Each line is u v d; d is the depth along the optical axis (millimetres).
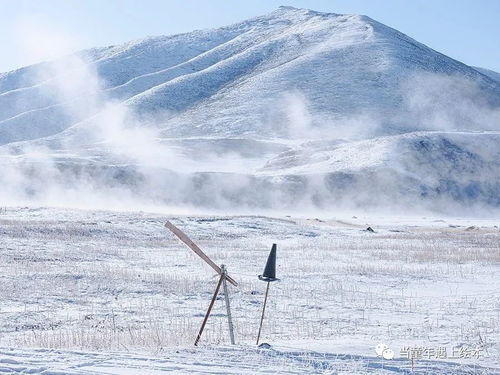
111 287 18906
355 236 49156
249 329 12367
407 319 14031
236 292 18594
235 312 15203
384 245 39000
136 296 17641
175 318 14148
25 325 13016
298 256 30938
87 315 14391
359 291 19281
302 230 50812
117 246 34125
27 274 20750
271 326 12844
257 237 46000
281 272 23875
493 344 10164
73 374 6043
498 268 26484
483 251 34938
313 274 23328
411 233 53344
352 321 13766
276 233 48281
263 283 20578
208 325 12844
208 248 35438
